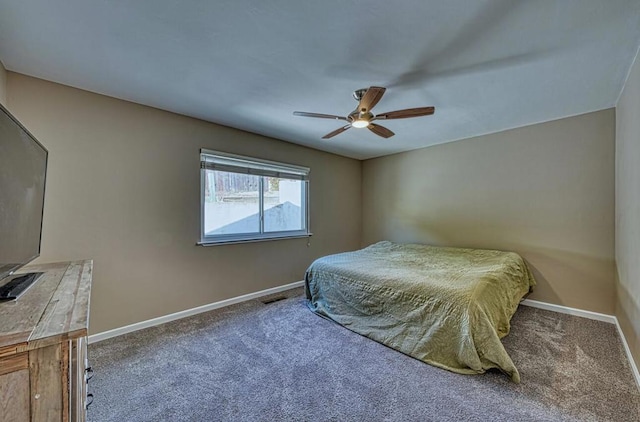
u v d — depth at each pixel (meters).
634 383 1.86
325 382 1.91
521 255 3.53
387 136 3.02
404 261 3.28
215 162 3.38
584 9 1.50
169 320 2.95
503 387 1.83
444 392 1.80
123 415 1.61
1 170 1.09
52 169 2.32
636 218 2.03
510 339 2.51
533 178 3.44
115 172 2.63
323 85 2.41
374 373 2.01
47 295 1.16
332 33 1.72
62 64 2.06
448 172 4.25
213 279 3.34
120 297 2.65
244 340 2.52
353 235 5.30
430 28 1.67
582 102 2.78
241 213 3.69
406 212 4.79
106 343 2.46
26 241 1.40
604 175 2.96
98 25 1.63
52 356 0.79
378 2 1.46
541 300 3.37
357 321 2.72
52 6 1.47
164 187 2.94
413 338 2.27
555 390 1.79
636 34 1.70
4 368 0.74
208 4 1.48
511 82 2.35
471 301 2.05
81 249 2.45
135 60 2.02
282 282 4.11
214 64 2.08
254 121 3.30
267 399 1.75
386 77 2.27
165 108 2.90
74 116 2.42
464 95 2.61
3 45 1.82
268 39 1.78
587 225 3.07
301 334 2.63
